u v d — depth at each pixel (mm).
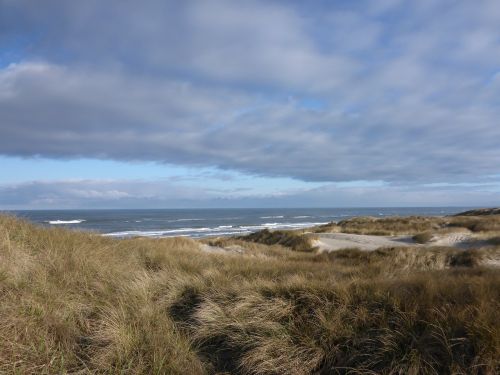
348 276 7723
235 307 5621
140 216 137500
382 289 5480
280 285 6031
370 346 4426
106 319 5363
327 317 5023
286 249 21656
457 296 5012
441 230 25594
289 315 5293
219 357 4965
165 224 86812
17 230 9172
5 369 4238
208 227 78062
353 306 5188
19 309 5273
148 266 9266
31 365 4359
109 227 70688
